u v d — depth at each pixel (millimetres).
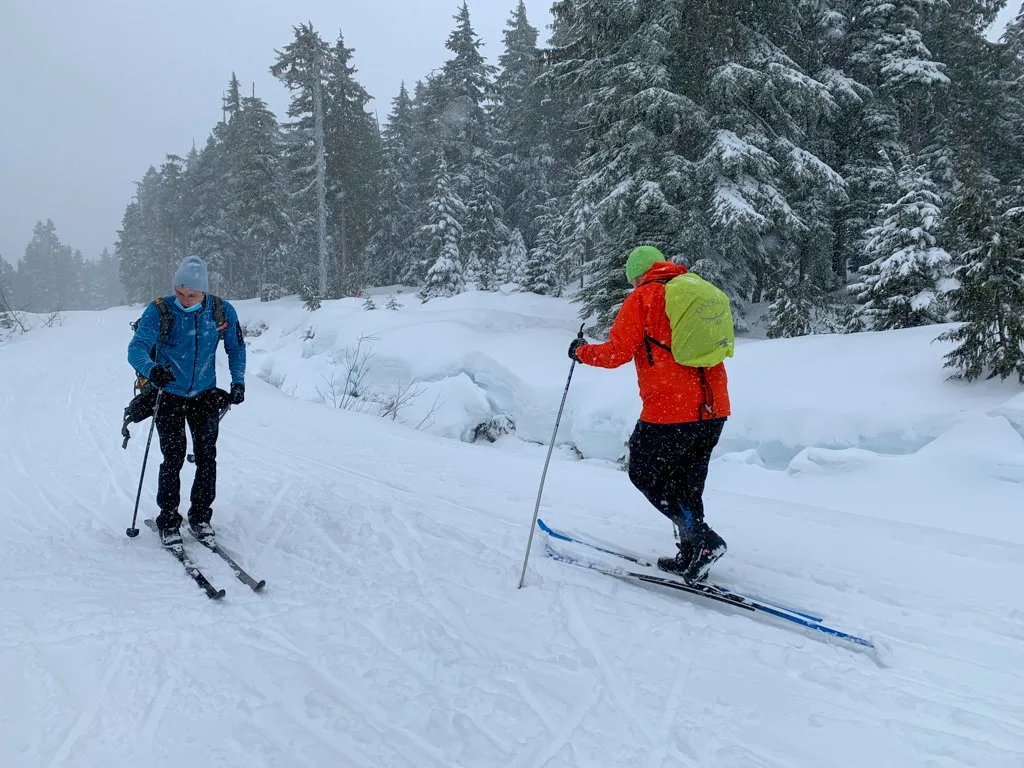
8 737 1998
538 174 31688
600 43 13781
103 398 9484
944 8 18281
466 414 11172
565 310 19922
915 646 2680
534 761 1945
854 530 4145
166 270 54906
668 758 1958
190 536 4012
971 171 7125
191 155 50875
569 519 4445
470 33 33000
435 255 30047
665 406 3045
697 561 3084
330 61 31812
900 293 11430
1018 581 3270
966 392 6723
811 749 1999
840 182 13305
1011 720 2145
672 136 13047
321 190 29453
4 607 2922
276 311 27391
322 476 5539
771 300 16500
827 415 7266
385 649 2633
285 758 1928
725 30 12617
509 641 2725
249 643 2648
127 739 2000
